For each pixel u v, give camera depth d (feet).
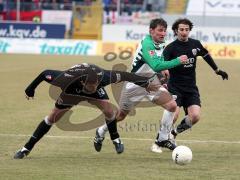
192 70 95.40
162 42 90.17
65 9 397.39
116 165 83.05
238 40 342.44
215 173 77.82
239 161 86.69
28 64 271.28
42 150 94.02
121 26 358.64
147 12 381.40
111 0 395.96
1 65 267.80
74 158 88.07
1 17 395.96
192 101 95.25
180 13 385.50
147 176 75.56
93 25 382.01
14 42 358.84
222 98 171.22
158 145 93.81
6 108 145.18
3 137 105.91
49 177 74.49
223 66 278.26
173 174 76.95
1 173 76.48
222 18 368.89
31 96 84.58
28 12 394.32
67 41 352.49
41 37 370.32
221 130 116.98
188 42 94.89
